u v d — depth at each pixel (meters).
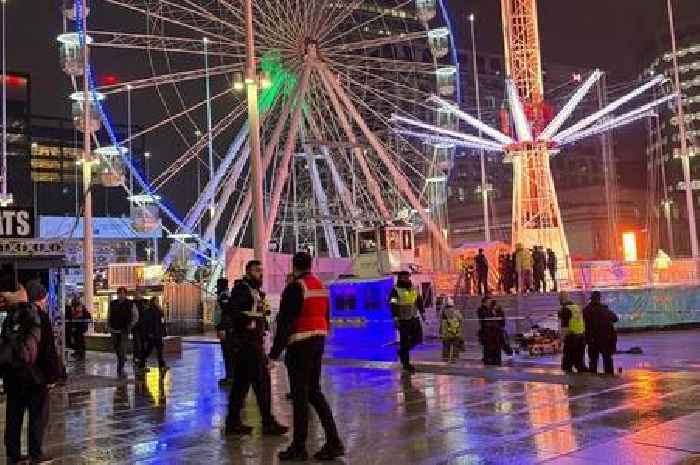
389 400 12.57
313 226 44.31
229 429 9.98
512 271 31.42
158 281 41.50
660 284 32.03
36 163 118.12
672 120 113.12
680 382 13.35
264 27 36.91
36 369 8.61
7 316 8.63
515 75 40.22
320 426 10.30
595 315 14.72
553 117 40.44
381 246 29.38
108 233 64.88
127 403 13.81
